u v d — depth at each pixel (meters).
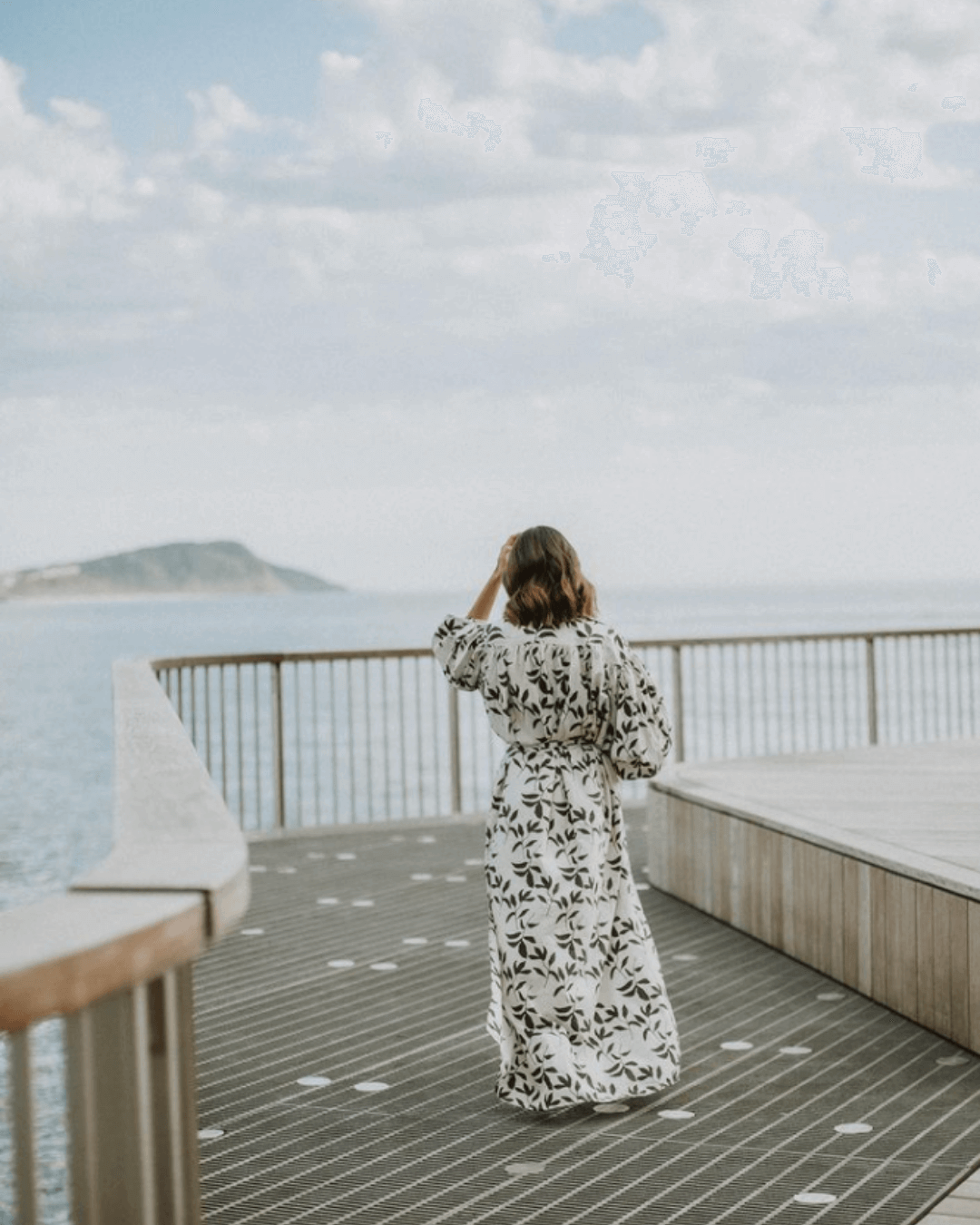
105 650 113.44
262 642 84.69
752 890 5.71
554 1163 3.34
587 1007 3.73
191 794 2.09
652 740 3.75
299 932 6.01
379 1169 3.32
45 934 1.35
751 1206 3.05
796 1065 4.09
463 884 7.08
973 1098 3.77
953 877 4.28
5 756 44.38
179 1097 1.58
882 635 10.55
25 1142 1.30
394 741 39.47
